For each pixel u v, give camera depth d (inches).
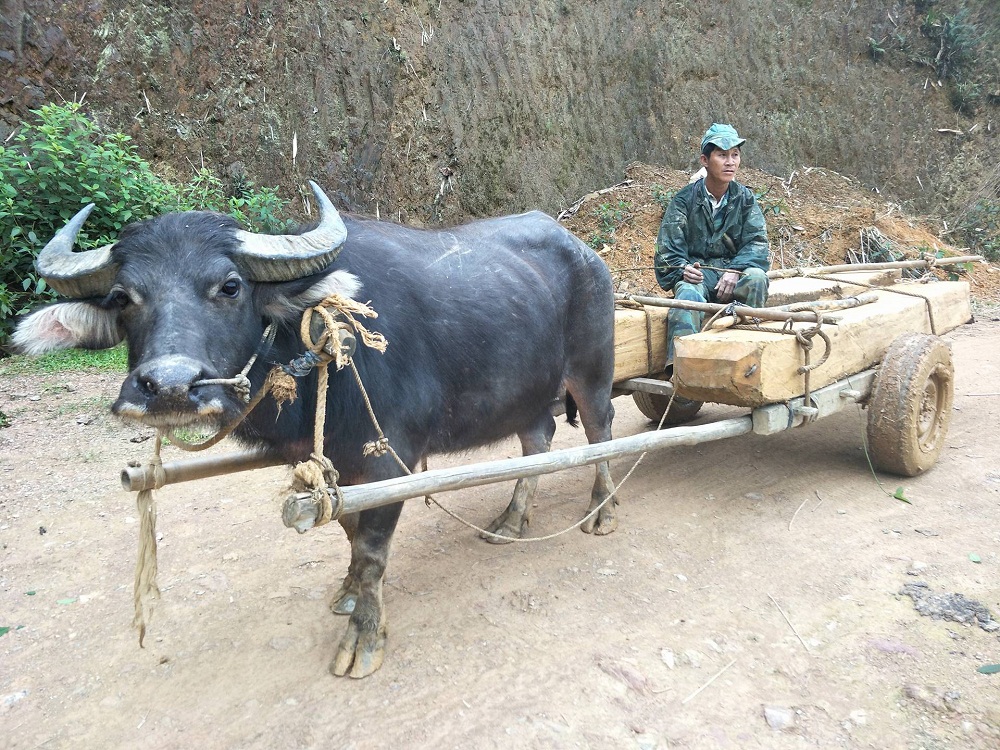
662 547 149.9
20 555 151.1
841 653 114.9
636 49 525.7
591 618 126.1
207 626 126.6
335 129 407.2
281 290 98.7
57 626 127.1
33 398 247.8
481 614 128.0
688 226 197.5
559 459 121.3
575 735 100.0
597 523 158.2
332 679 112.4
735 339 147.8
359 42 416.8
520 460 117.3
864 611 124.8
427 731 101.2
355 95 414.0
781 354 146.2
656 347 179.0
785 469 185.6
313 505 92.9
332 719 103.9
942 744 96.7
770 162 540.4
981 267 460.1
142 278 91.7
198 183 350.9
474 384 129.0
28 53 329.4
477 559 147.5
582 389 162.6
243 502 175.8
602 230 448.5
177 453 204.4
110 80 346.6
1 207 289.7
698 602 130.4
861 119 561.0
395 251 123.4
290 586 138.7
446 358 123.6
